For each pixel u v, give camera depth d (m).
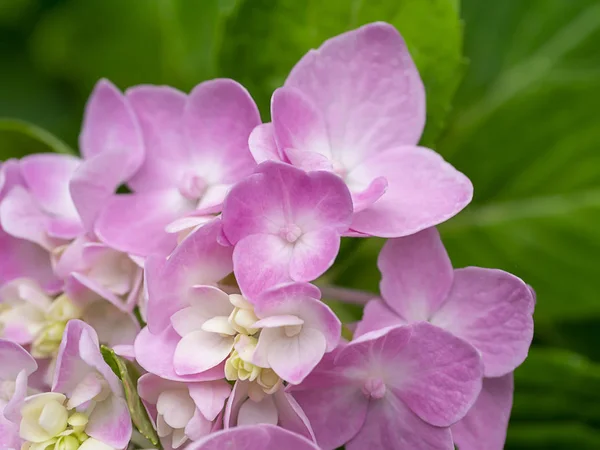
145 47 0.39
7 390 0.30
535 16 0.36
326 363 0.29
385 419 0.30
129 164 0.31
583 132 0.35
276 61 0.34
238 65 0.34
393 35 0.30
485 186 0.36
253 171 0.29
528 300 0.29
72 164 0.32
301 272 0.29
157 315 0.29
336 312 0.32
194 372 0.28
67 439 0.29
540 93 0.35
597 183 0.35
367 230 0.30
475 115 0.36
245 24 0.33
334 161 0.30
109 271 0.30
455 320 0.30
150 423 0.29
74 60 0.39
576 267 0.35
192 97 0.30
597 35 0.36
